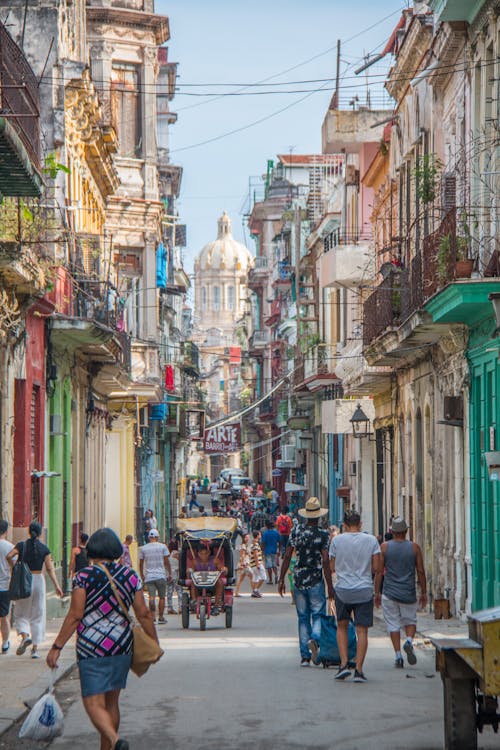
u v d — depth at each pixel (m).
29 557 25.97
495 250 28.55
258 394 139.25
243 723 17.84
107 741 14.27
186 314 139.00
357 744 16.25
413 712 18.69
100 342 40.53
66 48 41.84
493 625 14.56
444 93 37.09
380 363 44.88
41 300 34.09
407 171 43.34
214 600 34.50
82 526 45.62
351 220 63.56
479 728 15.49
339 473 69.06
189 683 22.05
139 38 61.69
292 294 99.12
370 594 22.17
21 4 39.59
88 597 14.23
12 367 31.77
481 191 31.34
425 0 44.31
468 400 33.12
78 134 44.44
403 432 46.06
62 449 40.34
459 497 35.12
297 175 132.50
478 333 31.47
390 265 39.59
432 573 38.59
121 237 61.78
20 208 28.06
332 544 22.55
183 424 97.75
